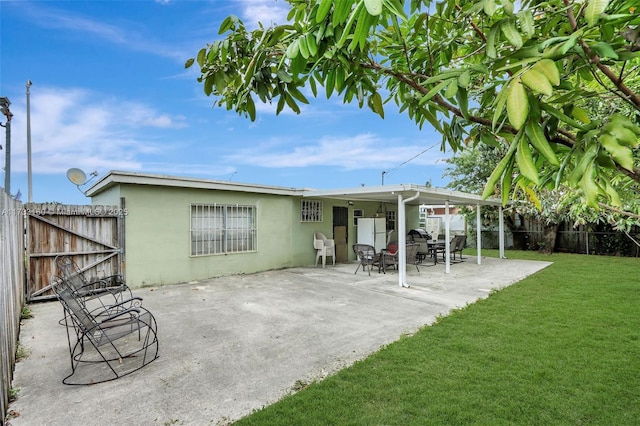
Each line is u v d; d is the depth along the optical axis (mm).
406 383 3035
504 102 801
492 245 15977
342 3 799
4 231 3330
